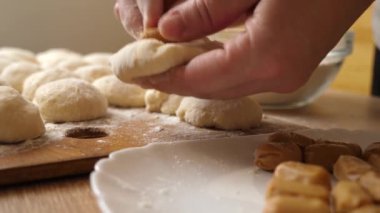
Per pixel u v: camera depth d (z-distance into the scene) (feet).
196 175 1.28
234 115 1.65
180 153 1.36
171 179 1.25
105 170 1.22
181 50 1.36
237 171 1.32
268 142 1.37
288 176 1.10
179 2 1.42
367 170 1.19
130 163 1.27
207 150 1.40
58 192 1.28
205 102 1.67
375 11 2.32
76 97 1.70
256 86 1.35
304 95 2.02
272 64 1.30
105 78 1.98
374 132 1.58
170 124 1.69
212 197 1.21
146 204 1.14
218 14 1.32
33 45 3.32
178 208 1.15
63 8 3.34
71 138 1.52
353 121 1.91
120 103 1.90
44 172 1.33
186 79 1.35
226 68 1.31
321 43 1.32
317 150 1.32
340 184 1.09
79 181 1.34
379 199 1.08
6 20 3.20
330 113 2.02
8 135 1.44
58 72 1.97
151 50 1.37
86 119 1.71
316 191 1.06
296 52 1.30
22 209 1.20
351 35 2.06
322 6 1.28
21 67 2.10
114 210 1.10
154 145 1.35
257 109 1.71
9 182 1.30
